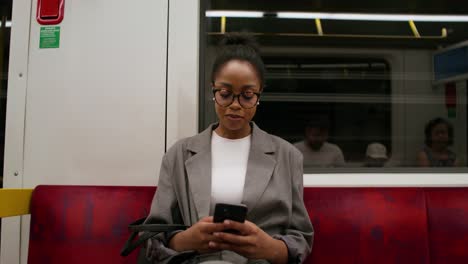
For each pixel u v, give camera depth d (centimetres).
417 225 139
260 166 117
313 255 136
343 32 199
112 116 157
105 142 157
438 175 162
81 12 159
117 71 158
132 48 158
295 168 121
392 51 204
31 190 144
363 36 201
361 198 142
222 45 126
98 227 139
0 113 171
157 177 156
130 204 141
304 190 143
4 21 176
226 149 121
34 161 157
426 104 208
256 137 122
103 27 158
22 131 158
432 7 198
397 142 207
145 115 157
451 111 210
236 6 184
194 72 158
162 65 158
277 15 192
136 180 156
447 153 210
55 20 159
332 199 141
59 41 158
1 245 157
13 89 158
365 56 203
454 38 205
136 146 157
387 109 206
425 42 205
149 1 159
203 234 94
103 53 158
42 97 158
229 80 108
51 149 157
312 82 198
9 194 128
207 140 122
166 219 112
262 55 195
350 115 202
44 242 139
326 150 194
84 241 138
